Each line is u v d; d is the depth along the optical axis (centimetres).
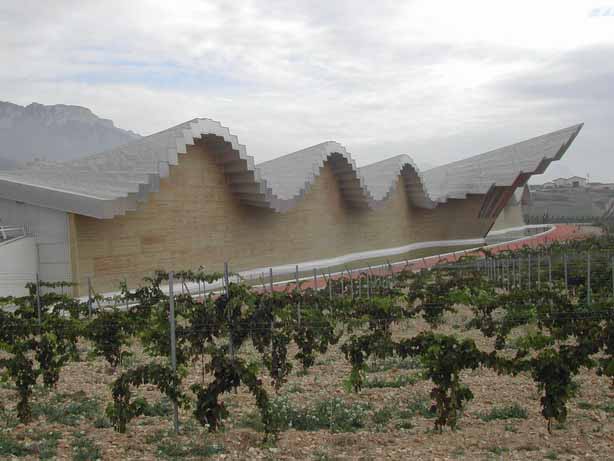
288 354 1524
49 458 782
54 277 2509
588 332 1207
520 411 980
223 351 999
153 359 1468
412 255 4816
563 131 5503
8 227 2566
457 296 1705
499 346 1466
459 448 815
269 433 872
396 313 1636
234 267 3331
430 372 921
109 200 2367
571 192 16300
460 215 5869
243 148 3075
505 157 5738
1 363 990
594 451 795
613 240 4219
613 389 1127
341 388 1173
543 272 2684
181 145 2712
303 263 3903
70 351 1405
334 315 1652
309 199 4000
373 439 862
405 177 5153
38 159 3198
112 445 844
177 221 2978
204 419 910
